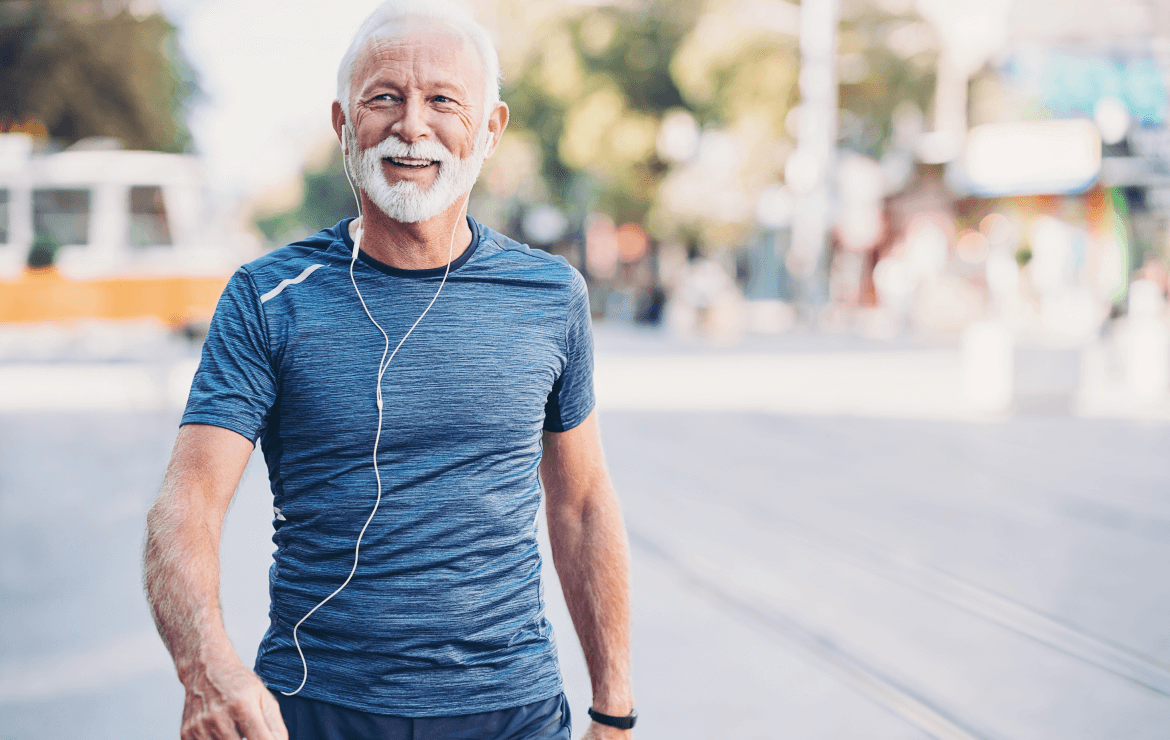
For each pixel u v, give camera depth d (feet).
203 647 5.66
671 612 18.33
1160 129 81.97
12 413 42.52
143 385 48.75
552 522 7.28
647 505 26.30
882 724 13.89
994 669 15.87
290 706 6.32
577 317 6.95
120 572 20.24
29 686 14.75
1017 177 84.64
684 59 87.10
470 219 6.93
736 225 88.33
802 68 83.30
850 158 98.53
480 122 6.61
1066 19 84.33
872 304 103.35
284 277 6.44
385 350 6.35
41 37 77.71
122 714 13.88
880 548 22.44
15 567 20.52
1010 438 36.35
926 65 90.38
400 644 6.23
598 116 91.56
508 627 6.46
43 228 61.93
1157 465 31.68
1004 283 87.20
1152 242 82.48
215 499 6.11
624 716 6.98
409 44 6.44
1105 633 17.40
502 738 6.40
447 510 6.32
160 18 80.69
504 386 6.48
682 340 79.87
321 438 6.31
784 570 20.84
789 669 15.74
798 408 43.06
